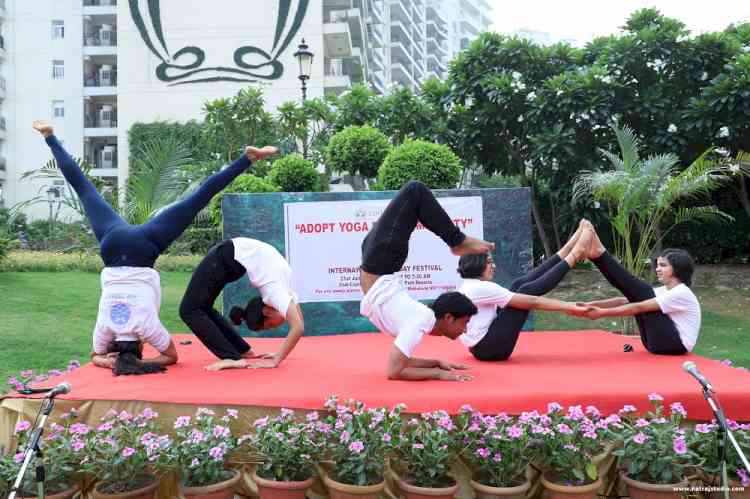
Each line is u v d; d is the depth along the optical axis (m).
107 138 30.19
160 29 27.50
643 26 12.00
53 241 17.89
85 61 29.86
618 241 12.25
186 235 17.42
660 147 11.55
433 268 5.71
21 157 29.20
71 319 8.88
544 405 2.88
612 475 2.87
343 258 5.66
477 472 2.78
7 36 29.25
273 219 5.64
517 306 3.85
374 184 9.23
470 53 12.56
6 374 5.88
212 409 2.88
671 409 2.76
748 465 2.38
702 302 10.62
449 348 4.55
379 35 47.38
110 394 2.95
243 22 27.36
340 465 2.69
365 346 4.75
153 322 3.59
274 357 3.71
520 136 13.07
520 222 5.82
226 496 2.65
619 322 9.23
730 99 10.29
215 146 14.21
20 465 2.56
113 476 2.59
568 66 12.30
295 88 27.28
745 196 12.59
